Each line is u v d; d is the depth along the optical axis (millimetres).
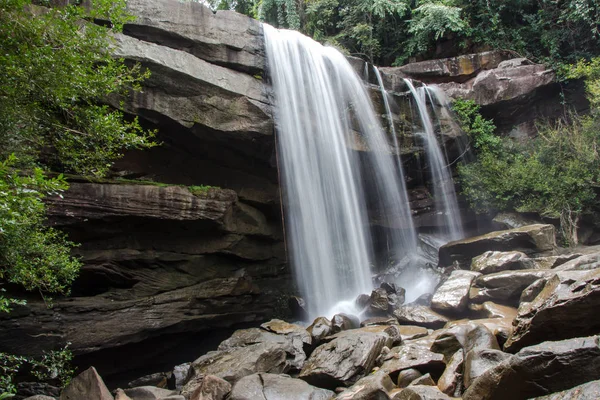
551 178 14688
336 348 7605
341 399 5992
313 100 13570
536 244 11789
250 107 11820
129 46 10266
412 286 14086
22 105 7148
